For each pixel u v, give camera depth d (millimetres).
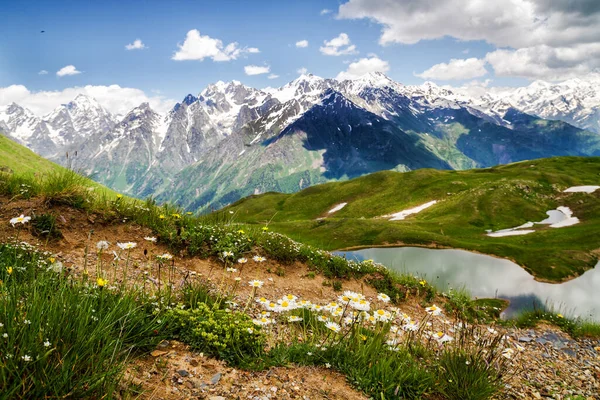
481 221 116500
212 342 5754
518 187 132750
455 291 20172
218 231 13773
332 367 6184
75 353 3979
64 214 10836
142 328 5449
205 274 11328
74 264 8734
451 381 6191
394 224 106125
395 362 6246
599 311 49250
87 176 12914
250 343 6051
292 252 15414
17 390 3482
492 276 66625
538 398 8867
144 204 13320
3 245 7715
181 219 13164
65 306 4500
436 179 165000
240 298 10258
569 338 19500
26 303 4434
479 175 164375
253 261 13875
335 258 17000
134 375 4645
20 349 3709
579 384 11156
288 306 6465
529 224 113000
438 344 7934
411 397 5809
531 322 21750
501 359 7422
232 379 5230
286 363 5980
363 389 5719
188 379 4965
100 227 11328
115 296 5711
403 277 18578
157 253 11266
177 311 6168
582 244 88312
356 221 108688
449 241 91875
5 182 10945
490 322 18188
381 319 6629
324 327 8078
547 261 74688
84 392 3775
